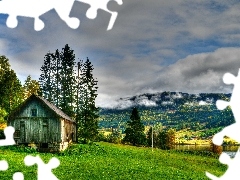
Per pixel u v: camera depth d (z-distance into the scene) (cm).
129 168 3378
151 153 5947
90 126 6550
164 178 3006
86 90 6756
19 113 5166
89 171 2981
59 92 7350
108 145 6888
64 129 5347
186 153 7131
